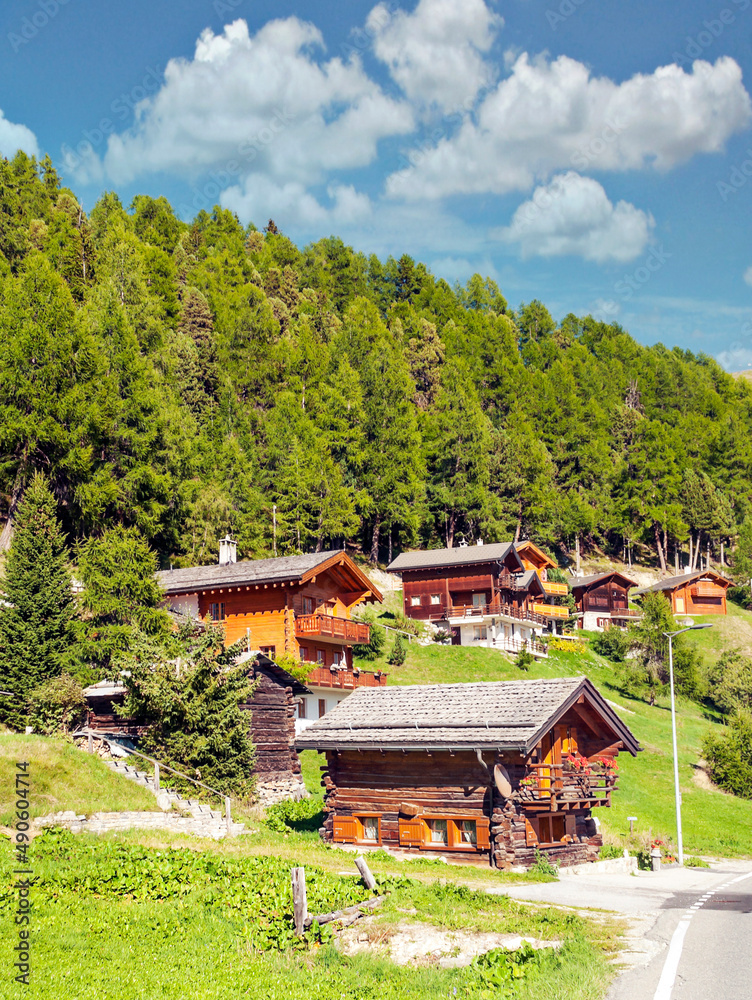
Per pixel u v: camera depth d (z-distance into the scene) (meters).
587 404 137.75
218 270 123.19
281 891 18.30
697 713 71.12
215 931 16.17
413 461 94.19
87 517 49.94
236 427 85.69
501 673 64.25
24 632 35.03
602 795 29.89
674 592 106.38
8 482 49.66
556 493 114.50
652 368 161.12
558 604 94.56
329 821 29.39
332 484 81.19
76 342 52.97
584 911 19.19
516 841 26.27
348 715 31.00
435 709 29.56
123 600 42.72
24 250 96.31
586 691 28.80
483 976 13.51
